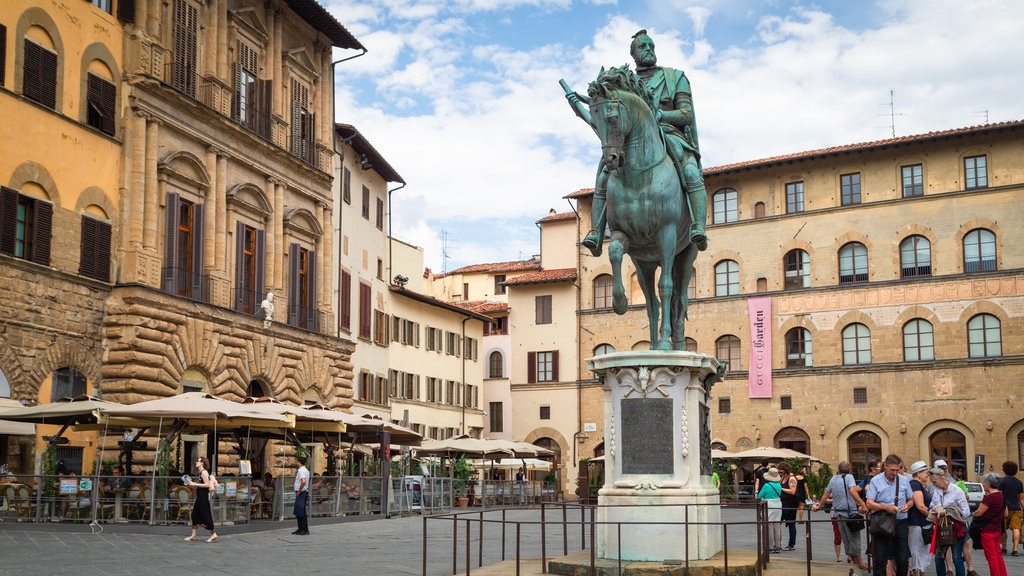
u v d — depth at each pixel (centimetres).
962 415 6047
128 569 1917
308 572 1897
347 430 4128
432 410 7231
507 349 8050
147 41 3744
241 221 4319
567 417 7650
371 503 3991
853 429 6369
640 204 1564
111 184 3622
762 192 6800
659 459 1540
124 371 3516
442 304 7300
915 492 1631
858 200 6494
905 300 6281
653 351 1544
